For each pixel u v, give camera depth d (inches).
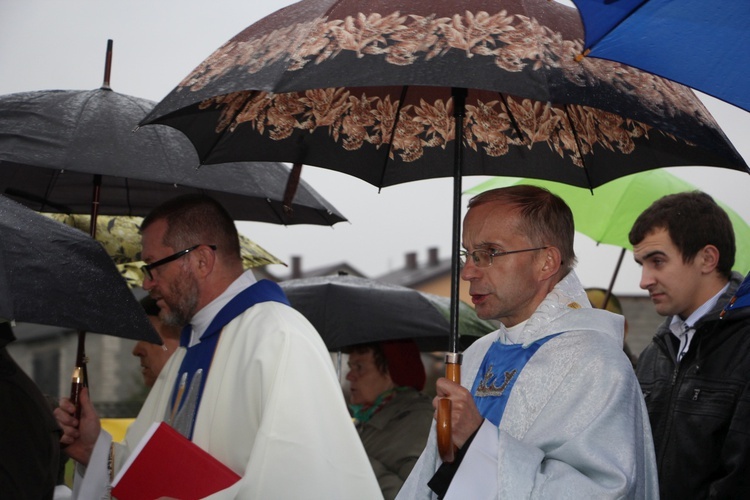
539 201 111.9
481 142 128.6
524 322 112.7
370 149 130.6
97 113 144.8
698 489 128.9
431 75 92.7
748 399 124.4
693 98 105.6
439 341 206.8
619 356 105.2
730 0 90.1
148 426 146.6
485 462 99.3
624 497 96.7
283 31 103.8
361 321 184.4
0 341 127.9
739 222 186.5
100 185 162.4
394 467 173.9
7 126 140.6
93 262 108.3
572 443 99.9
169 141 144.9
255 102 124.3
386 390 184.9
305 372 128.7
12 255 103.9
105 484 136.6
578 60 90.6
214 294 140.5
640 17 90.3
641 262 140.6
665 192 190.1
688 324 137.5
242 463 128.1
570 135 124.3
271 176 151.9
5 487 120.5
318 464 124.0
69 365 508.4
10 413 123.4
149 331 106.7
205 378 135.6
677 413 132.7
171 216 140.3
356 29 98.9
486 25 97.2
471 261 112.0
